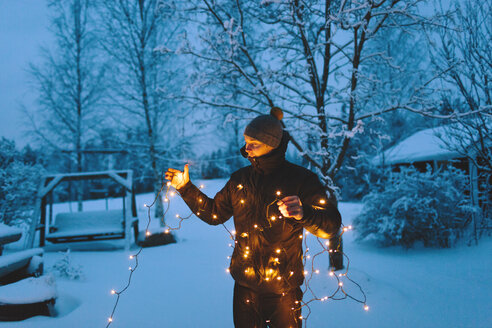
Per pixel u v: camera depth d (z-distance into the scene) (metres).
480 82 5.56
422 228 7.31
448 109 6.10
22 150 9.35
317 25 5.56
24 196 8.33
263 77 5.04
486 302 3.95
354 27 4.32
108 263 6.12
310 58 4.95
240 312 1.93
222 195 2.11
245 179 1.95
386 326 3.30
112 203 22.06
